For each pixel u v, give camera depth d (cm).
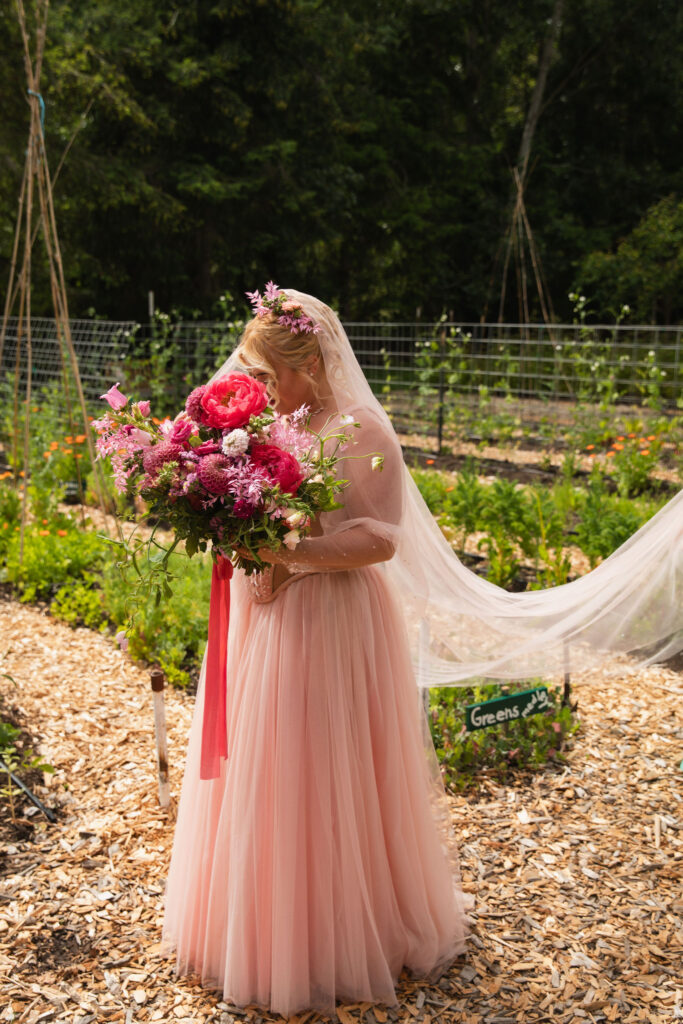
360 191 2025
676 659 438
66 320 619
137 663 439
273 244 1736
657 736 367
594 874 284
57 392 904
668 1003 231
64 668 434
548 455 927
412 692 244
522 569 555
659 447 767
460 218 2248
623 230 2225
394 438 219
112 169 1484
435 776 261
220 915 233
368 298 2222
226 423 195
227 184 1584
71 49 1412
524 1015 228
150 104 1545
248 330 222
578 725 365
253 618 231
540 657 300
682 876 282
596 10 2139
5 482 735
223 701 229
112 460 208
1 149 1396
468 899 271
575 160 2267
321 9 1864
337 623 223
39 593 542
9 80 1368
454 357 1098
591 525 525
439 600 272
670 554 279
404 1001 232
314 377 223
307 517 197
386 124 2067
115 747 359
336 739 220
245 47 1580
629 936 256
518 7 2159
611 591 286
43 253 1531
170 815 313
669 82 2214
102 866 287
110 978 240
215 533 201
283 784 218
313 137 1755
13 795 321
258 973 227
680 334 937
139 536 216
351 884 224
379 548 213
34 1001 231
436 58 2234
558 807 319
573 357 1012
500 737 351
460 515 554
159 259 1680
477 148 2156
